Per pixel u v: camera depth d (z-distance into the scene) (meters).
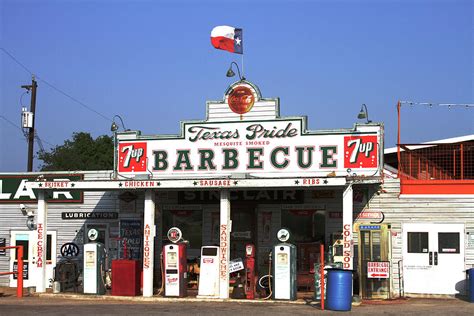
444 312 15.78
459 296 19.69
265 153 20.88
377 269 19.03
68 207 23.77
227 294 18.75
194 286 21.64
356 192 20.75
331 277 16.31
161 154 21.69
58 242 23.72
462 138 24.78
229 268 19.94
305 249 21.11
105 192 23.48
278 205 21.86
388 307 17.00
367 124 20.31
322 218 21.50
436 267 19.97
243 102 21.19
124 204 23.23
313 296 19.44
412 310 16.22
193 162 21.39
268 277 19.34
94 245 20.09
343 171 20.33
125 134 22.09
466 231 19.88
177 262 19.31
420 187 20.38
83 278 20.03
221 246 18.97
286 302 17.98
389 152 26.67
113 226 23.31
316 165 20.52
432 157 21.36
